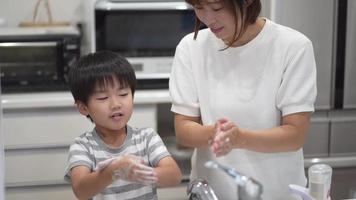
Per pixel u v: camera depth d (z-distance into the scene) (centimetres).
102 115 101
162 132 235
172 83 118
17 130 214
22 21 267
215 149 95
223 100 113
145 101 215
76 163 101
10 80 222
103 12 220
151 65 227
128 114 103
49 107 213
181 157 212
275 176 112
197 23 112
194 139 109
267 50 111
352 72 187
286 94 108
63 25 253
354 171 150
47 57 225
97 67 101
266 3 186
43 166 219
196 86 115
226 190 101
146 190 103
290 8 183
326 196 97
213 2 98
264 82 111
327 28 185
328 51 186
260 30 112
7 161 216
